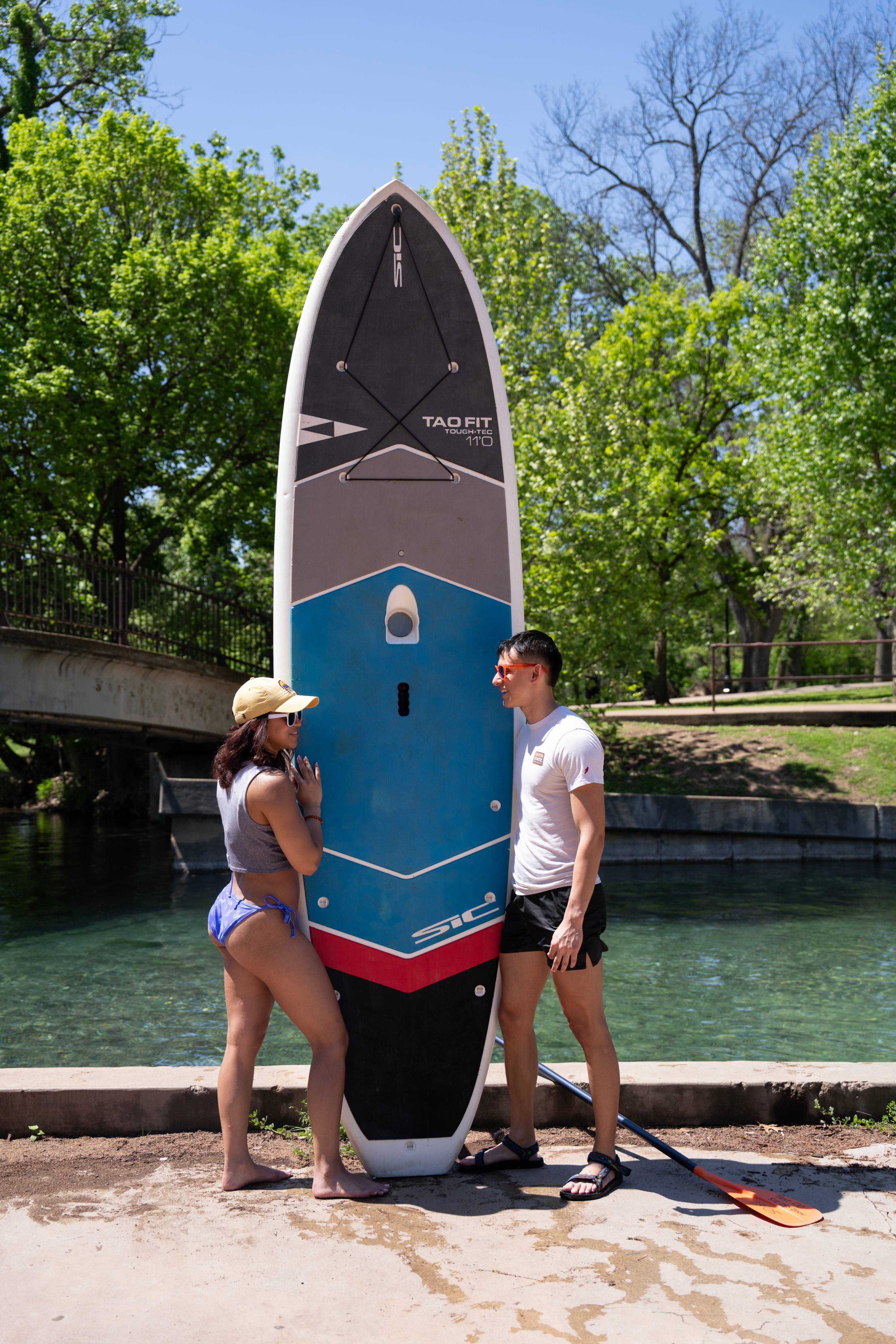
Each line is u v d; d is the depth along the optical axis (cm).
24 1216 326
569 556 1514
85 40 2558
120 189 2169
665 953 920
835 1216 328
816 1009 743
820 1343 253
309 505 396
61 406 1891
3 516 2017
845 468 1803
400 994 378
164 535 2366
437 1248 304
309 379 402
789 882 1320
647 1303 272
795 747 1756
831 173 1784
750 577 2816
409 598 399
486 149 1788
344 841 383
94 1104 405
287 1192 348
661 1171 370
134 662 1661
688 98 3350
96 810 2406
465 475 406
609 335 2712
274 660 397
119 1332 258
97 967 906
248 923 344
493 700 399
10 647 1452
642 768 1742
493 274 1747
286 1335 257
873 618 2131
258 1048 359
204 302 2025
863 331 1711
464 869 388
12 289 2020
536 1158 376
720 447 2869
